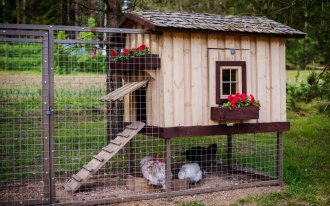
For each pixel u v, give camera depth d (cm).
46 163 568
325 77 908
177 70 605
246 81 650
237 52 646
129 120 683
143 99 658
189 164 670
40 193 630
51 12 1925
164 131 593
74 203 570
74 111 952
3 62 1058
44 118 565
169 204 589
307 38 984
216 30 612
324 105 927
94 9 834
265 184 671
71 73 1086
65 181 696
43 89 563
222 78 638
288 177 704
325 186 672
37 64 1112
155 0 979
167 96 597
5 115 866
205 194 630
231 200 608
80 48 1089
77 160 793
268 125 667
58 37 1428
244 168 758
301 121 1162
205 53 625
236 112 621
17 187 663
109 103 777
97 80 1020
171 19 621
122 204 586
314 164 798
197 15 679
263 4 940
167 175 608
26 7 1959
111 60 677
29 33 556
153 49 621
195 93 616
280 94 679
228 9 1064
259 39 664
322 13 845
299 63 1003
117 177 706
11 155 802
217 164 778
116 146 614
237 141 891
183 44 609
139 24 652
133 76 661
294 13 897
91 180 682
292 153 874
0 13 2092
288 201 611
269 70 671
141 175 699
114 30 585
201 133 618
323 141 977
